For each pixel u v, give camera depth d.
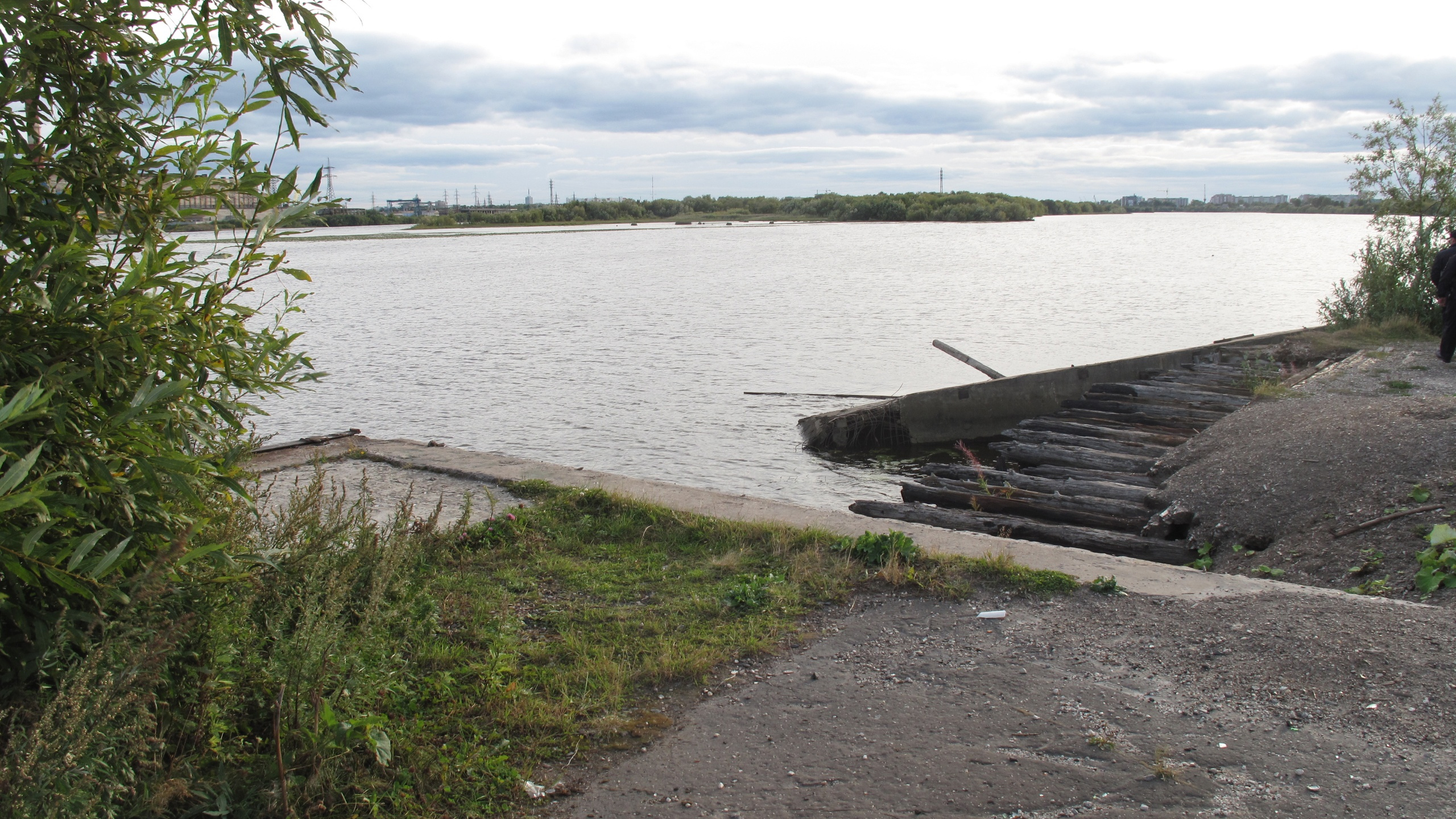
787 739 3.89
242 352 3.36
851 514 6.74
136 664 2.86
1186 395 14.98
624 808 3.43
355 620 4.39
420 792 3.44
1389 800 3.41
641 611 5.13
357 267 64.75
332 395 19.52
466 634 4.72
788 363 23.92
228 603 3.72
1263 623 4.77
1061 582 5.39
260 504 6.75
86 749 2.74
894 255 74.50
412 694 4.02
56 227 3.13
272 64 3.33
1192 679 4.34
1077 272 55.12
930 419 16.12
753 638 4.79
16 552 2.63
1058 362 23.70
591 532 6.45
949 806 3.44
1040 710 4.11
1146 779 3.58
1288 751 3.74
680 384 20.94
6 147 2.97
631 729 3.96
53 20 2.97
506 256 78.12
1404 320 17.16
